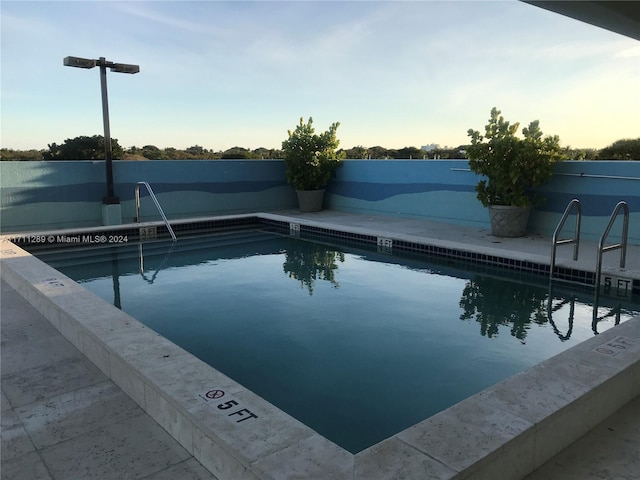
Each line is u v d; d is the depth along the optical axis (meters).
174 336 3.79
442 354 3.39
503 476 1.78
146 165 9.62
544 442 1.93
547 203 7.24
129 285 5.39
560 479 1.85
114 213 8.94
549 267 5.36
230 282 5.48
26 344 3.26
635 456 1.98
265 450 1.73
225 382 2.25
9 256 5.42
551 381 2.21
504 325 3.96
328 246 7.67
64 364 2.95
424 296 4.82
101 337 2.80
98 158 14.41
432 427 1.86
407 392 2.84
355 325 4.00
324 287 5.21
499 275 5.58
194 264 6.46
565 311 4.29
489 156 7.00
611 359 2.44
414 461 1.66
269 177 11.22
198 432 1.95
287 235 8.74
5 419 2.31
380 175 9.88
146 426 2.26
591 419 2.18
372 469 1.62
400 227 8.19
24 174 8.45
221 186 10.58
